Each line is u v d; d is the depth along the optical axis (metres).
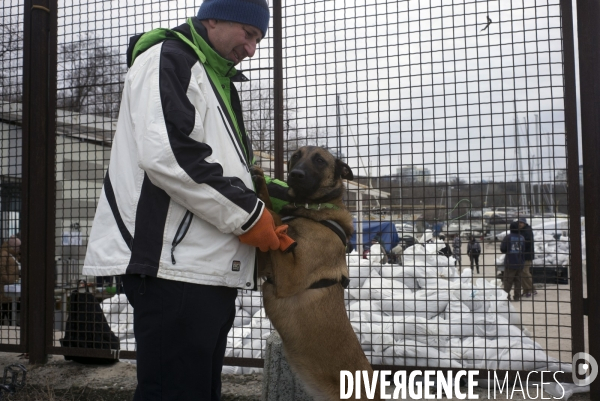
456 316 4.73
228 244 2.42
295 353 2.96
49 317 4.79
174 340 2.31
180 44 2.52
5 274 5.37
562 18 3.84
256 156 4.61
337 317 2.97
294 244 2.62
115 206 2.43
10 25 5.02
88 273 2.41
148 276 2.30
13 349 4.88
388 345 4.44
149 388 2.34
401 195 4.31
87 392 4.22
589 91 3.85
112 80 5.52
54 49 4.81
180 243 2.32
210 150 2.28
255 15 2.64
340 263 3.08
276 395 3.60
